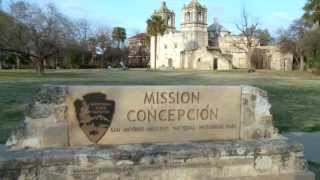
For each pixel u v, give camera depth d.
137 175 6.24
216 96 7.00
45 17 55.69
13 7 53.53
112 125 6.56
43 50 56.16
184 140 6.87
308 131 13.43
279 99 23.88
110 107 6.54
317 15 65.31
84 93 6.44
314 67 65.56
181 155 6.39
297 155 6.93
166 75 58.16
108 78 45.88
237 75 62.22
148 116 6.70
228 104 7.05
